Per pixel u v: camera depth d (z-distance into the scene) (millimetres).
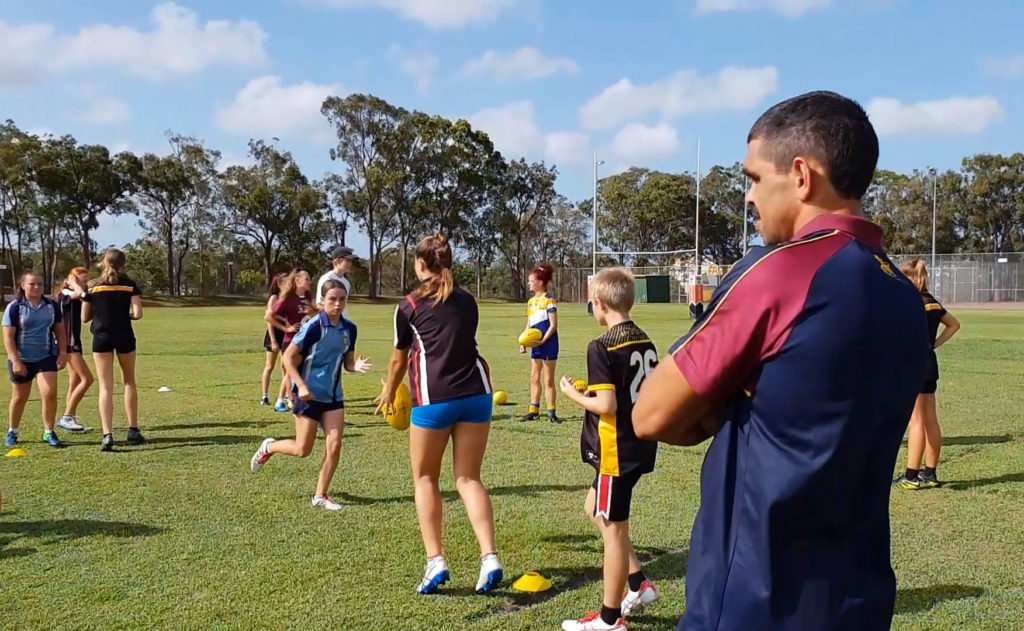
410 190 75500
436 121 74250
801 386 1738
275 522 6098
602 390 4062
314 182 74875
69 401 9812
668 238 89000
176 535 5773
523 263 91438
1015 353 18844
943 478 7391
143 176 68062
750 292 1794
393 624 4293
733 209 90312
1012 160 83438
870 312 1747
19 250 66312
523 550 5477
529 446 8906
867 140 1880
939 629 4219
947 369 15758
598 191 90750
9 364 8742
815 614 1768
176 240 75625
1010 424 10008
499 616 4414
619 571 4109
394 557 5336
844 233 1837
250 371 16047
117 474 7598
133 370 9000
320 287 10086
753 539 1799
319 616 4387
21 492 6938
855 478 1777
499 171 80812
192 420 10547
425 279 5008
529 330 10039
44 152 63281
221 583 4859
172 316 41375
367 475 7566
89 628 4223
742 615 1791
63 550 5449
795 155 1891
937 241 85062
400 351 5020
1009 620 4328
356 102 71812
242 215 72250
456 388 4781
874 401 1764
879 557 1858
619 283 4258
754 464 1805
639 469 4137
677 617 4445
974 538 5699
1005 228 84938
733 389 1849
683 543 5594
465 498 4832
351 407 11797
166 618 4348
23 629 4203
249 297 72125
